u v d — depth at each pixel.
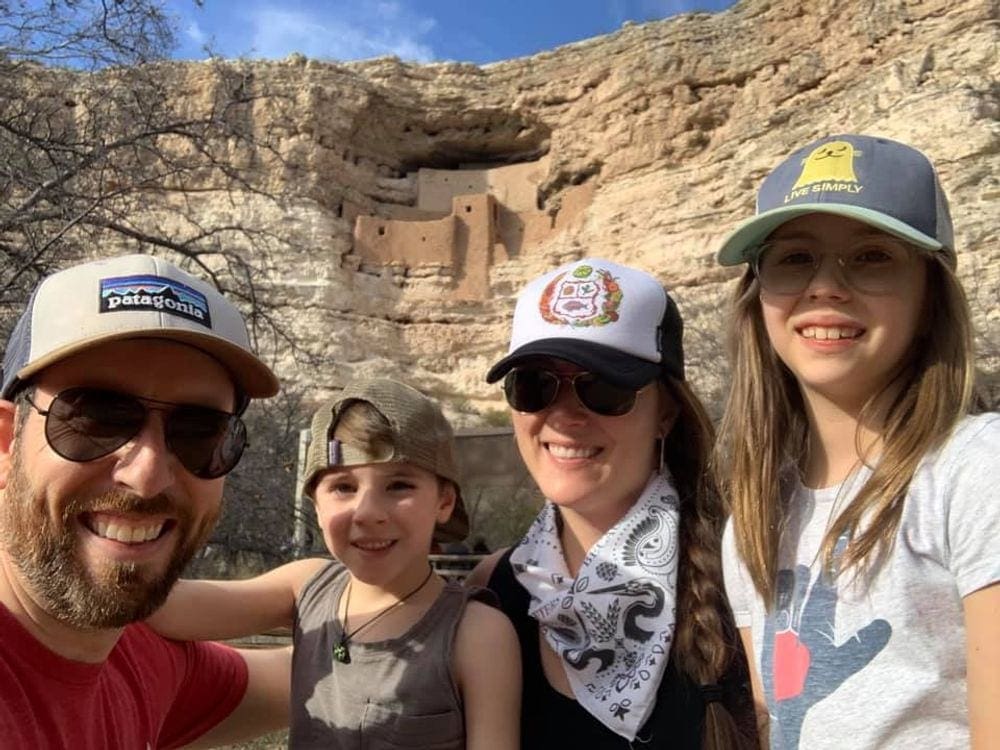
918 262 0.66
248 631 0.84
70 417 0.58
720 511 0.81
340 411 0.79
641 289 0.83
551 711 0.75
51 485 0.58
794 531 0.69
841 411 0.69
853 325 0.66
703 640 0.72
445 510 0.84
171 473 0.61
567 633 0.76
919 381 0.64
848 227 0.66
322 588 0.84
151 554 0.60
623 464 0.80
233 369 0.65
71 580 0.58
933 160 6.58
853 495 0.65
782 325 0.70
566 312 0.81
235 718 0.87
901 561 0.58
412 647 0.74
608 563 0.76
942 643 0.56
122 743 0.65
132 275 0.60
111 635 0.63
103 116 3.06
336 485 0.79
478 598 0.79
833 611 0.61
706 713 0.70
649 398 0.82
